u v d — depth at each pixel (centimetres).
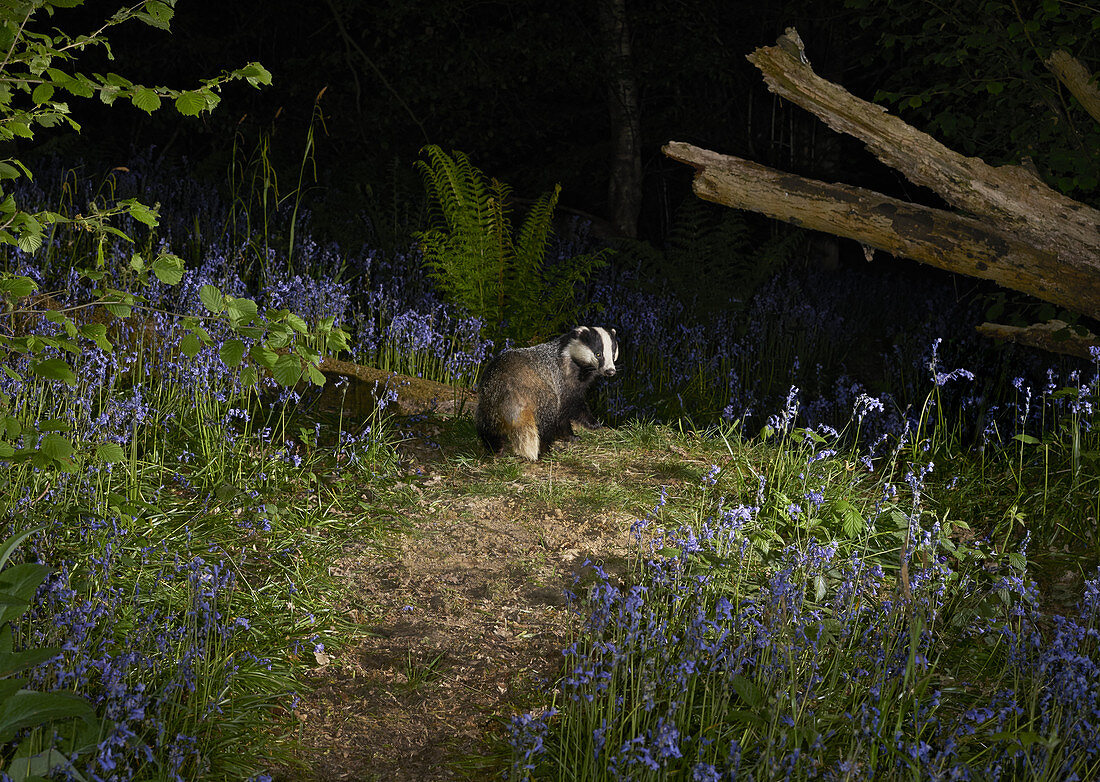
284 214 1174
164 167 1322
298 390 765
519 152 1730
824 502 616
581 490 657
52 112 474
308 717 424
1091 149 736
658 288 1212
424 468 683
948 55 803
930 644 464
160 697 379
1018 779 395
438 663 465
